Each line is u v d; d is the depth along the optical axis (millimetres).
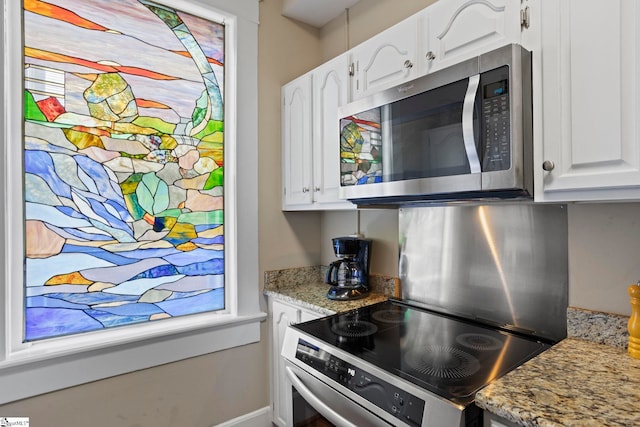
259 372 2080
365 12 2039
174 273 1838
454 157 1155
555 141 968
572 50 933
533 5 1017
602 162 881
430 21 1329
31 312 1475
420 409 891
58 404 1479
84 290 1592
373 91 1570
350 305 1719
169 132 1817
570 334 1203
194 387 1845
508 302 1391
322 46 2359
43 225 1499
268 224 2145
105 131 1639
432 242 1664
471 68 1098
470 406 829
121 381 1630
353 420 1062
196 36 1903
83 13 1587
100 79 1627
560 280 1250
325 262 2340
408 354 1139
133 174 1713
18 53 1447
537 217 1308
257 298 2080
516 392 832
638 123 824
